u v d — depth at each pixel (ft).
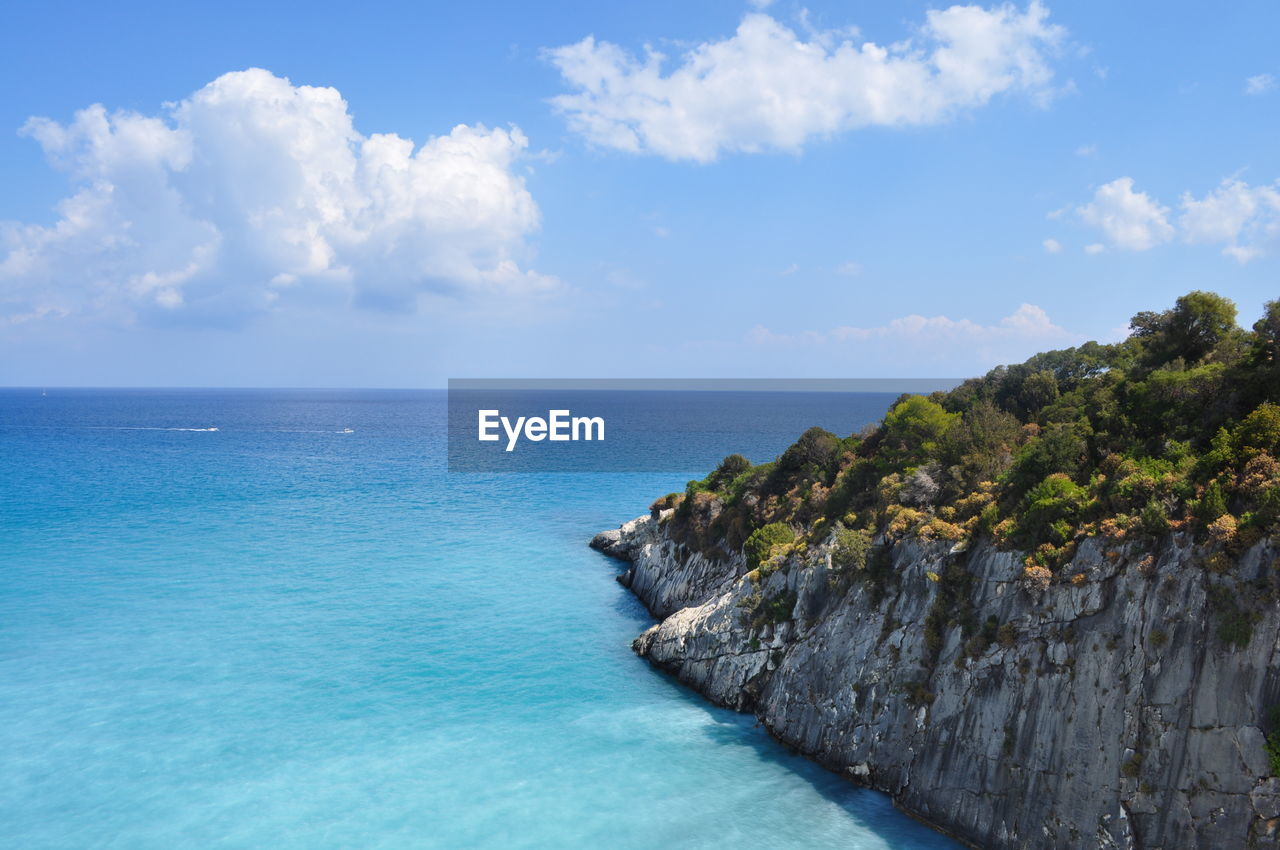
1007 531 116.47
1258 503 89.61
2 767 131.54
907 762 117.60
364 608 226.58
